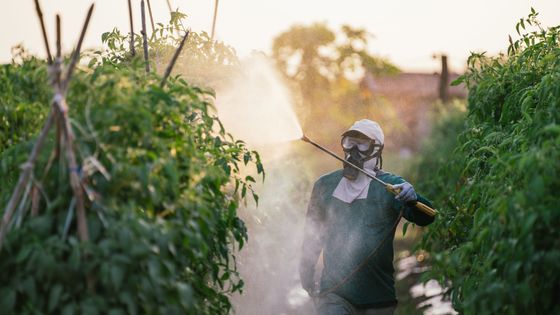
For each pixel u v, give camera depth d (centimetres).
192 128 541
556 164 472
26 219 444
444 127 1574
